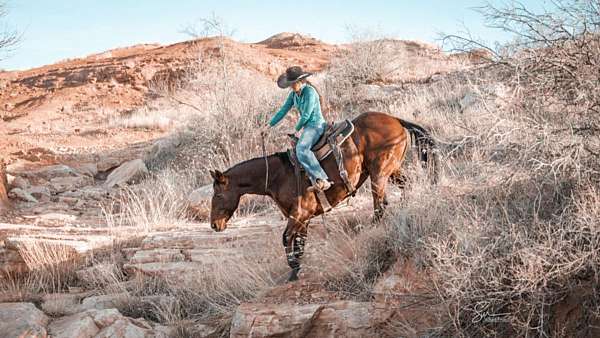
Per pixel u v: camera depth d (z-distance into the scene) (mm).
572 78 6180
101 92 31078
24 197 14133
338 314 6512
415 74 19047
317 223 8555
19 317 7195
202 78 18031
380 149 7668
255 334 6609
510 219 6121
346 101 16156
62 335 6852
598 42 6145
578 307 5508
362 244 7402
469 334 5719
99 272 9000
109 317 7102
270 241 8617
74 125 25359
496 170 6383
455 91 13477
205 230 9844
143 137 20859
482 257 5652
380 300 6527
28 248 9461
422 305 6234
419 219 6875
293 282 7430
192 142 15688
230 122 14414
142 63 33375
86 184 16234
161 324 7629
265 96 15344
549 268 5504
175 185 12414
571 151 5695
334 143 7426
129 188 13875
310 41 42469
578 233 5578
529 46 6340
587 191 5871
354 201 9281
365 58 17984
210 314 7668
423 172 7660
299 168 7387
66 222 11789
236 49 30422
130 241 9859
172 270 8625
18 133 23891
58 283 9094
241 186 7652
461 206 6641
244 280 7770
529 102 6305
